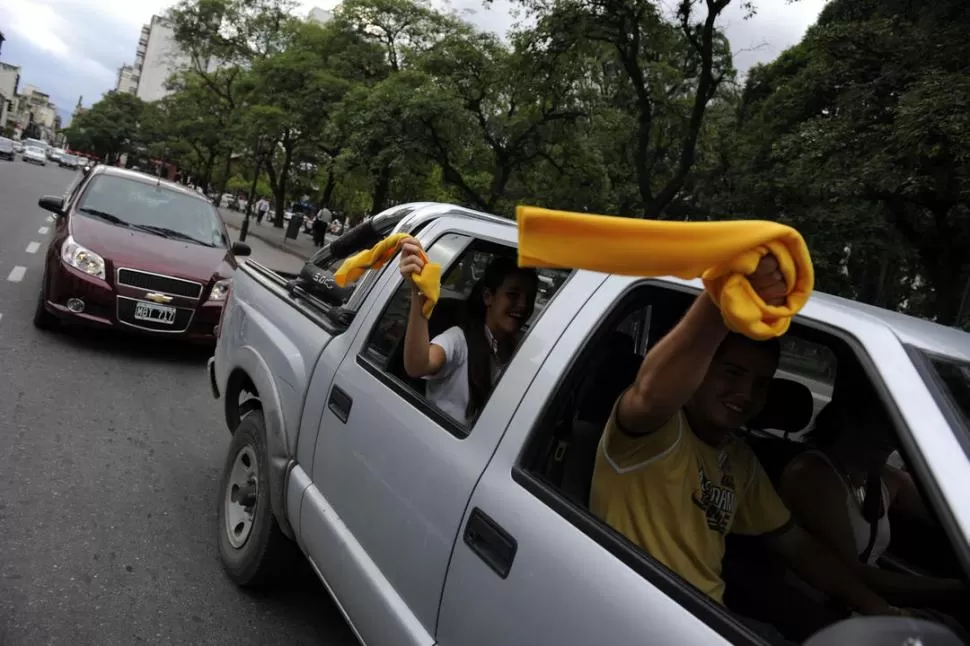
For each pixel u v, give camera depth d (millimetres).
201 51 42812
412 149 18594
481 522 1671
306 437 2625
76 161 63625
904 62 9664
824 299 1555
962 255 13062
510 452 1699
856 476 1805
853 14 13641
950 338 1529
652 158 20641
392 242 2174
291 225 28578
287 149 35250
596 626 1349
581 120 18797
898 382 1261
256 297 3564
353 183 22859
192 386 5965
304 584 3236
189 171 73562
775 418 2035
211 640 2738
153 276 6203
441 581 1745
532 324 1870
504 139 19750
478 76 19219
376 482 2117
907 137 8516
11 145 49562
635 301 1770
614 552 1416
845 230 14070
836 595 1651
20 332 6348
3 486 3582
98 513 3527
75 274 6016
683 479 1630
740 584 1741
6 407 4598
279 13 41062
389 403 2209
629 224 1030
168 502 3807
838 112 10844
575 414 1910
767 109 15742
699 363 1341
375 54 27875
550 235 1037
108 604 2822
